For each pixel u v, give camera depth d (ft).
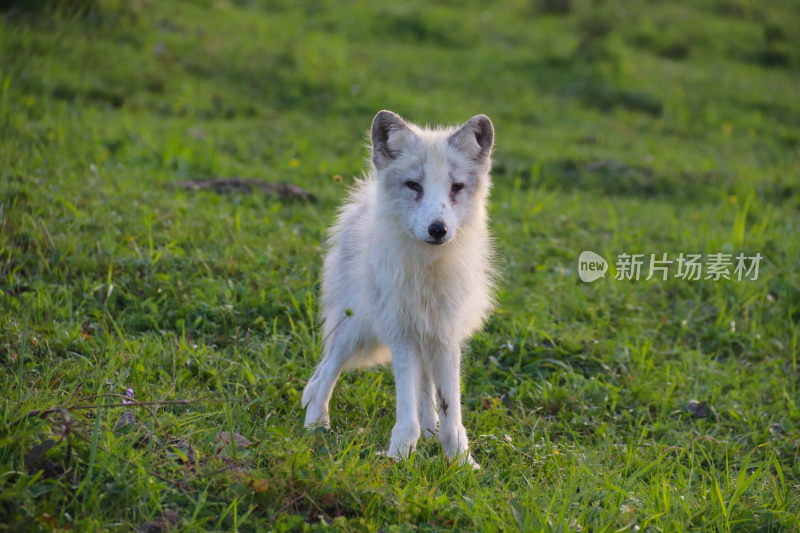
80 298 42.06
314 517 26.53
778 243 61.87
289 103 93.81
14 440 25.43
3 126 62.54
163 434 29.17
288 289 45.24
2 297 39.65
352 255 36.73
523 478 32.37
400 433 31.83
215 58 100.07
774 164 91.97
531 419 39.09
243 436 30.71
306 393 35.42
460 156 33.53
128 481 25.84
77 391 30.04
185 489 26.35
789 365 47.83
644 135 98.32
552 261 57.67
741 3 171.94
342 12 134.82
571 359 45.09
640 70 123.54
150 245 47.09
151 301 42.04
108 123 72.90
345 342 35.73
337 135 84.12
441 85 108.17
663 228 66.69
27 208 49.06
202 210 54.49
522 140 89.45
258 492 26.45
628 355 45.62
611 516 28.50
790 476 36.81
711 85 121.39
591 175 80.43
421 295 33.09
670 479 34.94
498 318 46.93
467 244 33.96
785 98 119.85
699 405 42.39
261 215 57.52
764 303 53.62
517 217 66.23
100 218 49.93
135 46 98.68
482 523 26.99
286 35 114.83
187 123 79.66
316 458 29.35
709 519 30.07
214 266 47.24
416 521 27.07
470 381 42.14
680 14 159.63
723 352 49.44
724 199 75.61
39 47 86.69
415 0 151.23
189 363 37.35
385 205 33.27
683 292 55.31
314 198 63.93
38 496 24.63
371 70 108.88
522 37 135.13
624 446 37.96
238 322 42.75
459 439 33.27
